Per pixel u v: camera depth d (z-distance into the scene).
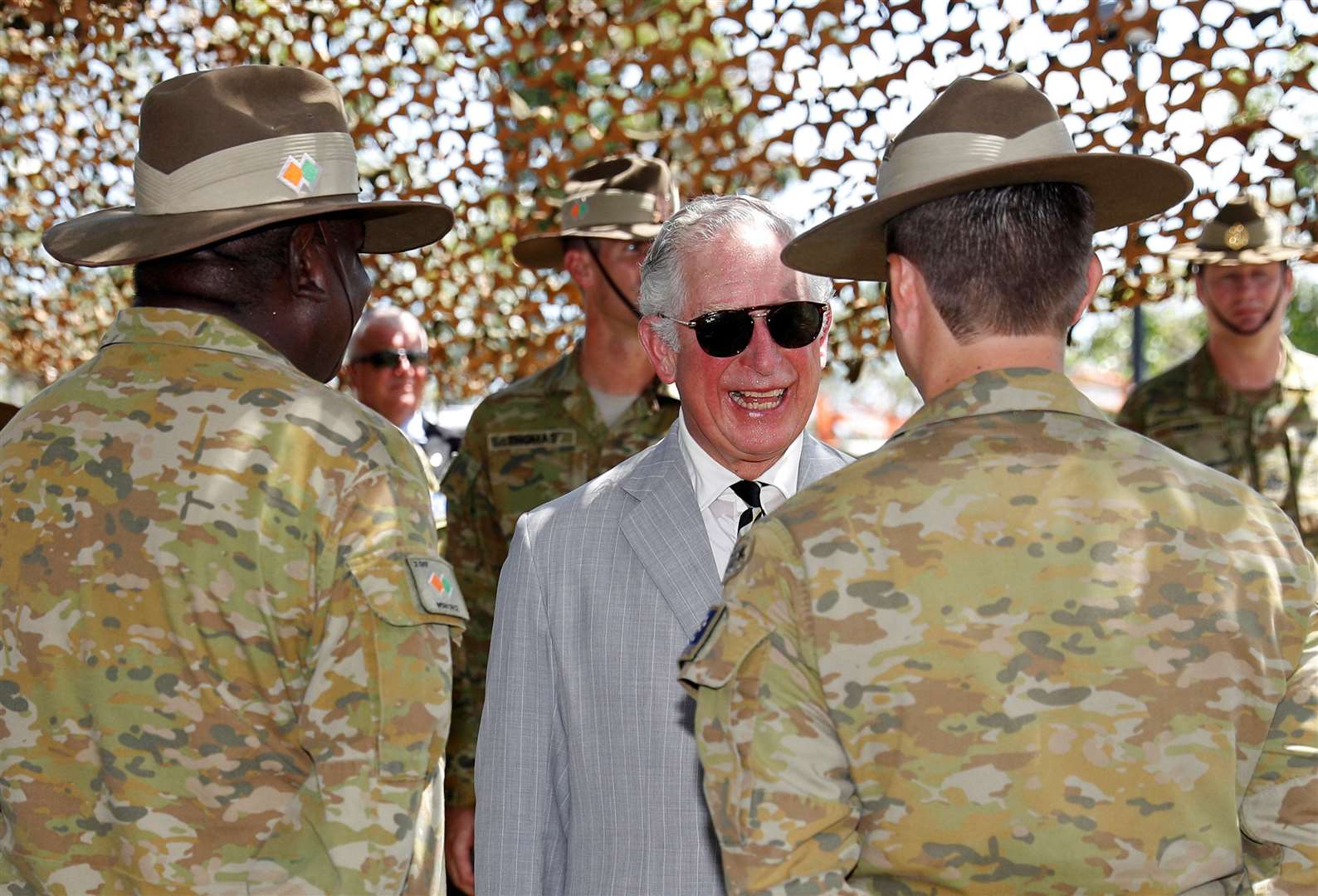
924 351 1.60
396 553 1.72
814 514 1.52
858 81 3.78
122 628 1.68
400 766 1.67
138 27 4.42
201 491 1.69
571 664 2.27
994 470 1.48
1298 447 4.28
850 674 1.44
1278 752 1.45
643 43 4.04
